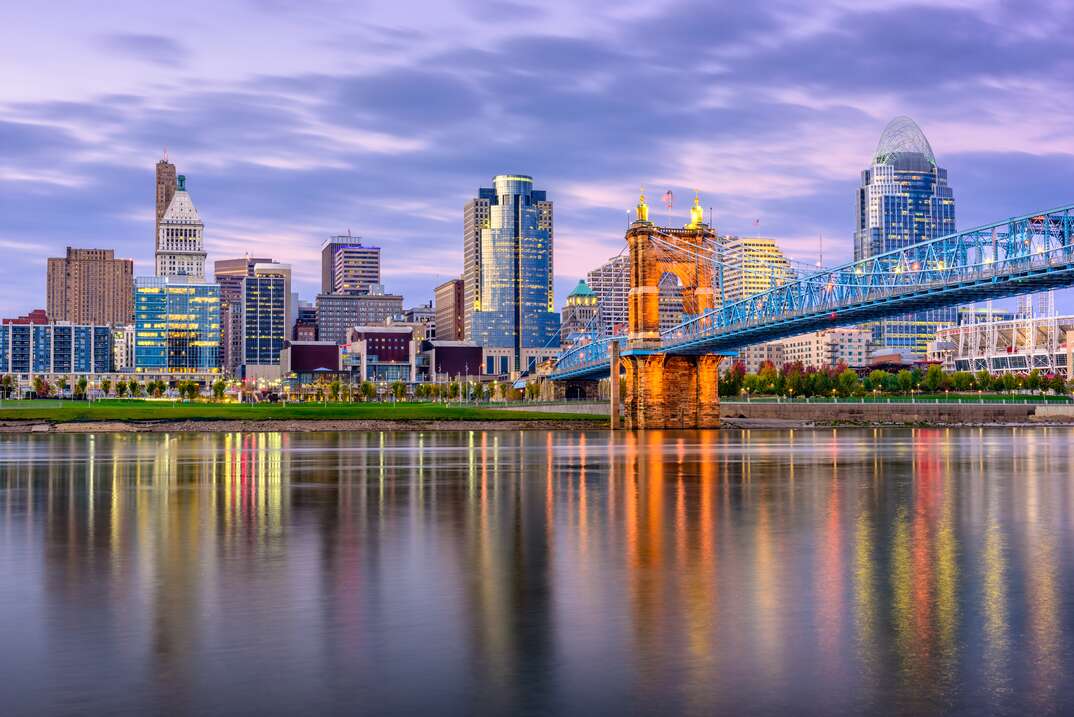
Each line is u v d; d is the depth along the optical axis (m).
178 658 28.22
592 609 33.97
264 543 48.53
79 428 197.12
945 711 24.25
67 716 23.86
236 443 154.75
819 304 162.00
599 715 23.97
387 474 91.25
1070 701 24.84
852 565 42.16
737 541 49.00
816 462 107.38
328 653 28.69
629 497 70.38
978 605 34.44
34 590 37.16
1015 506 64.31
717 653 28.64
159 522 56.50
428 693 25.39
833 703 24.72
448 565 42.31
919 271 140.50
